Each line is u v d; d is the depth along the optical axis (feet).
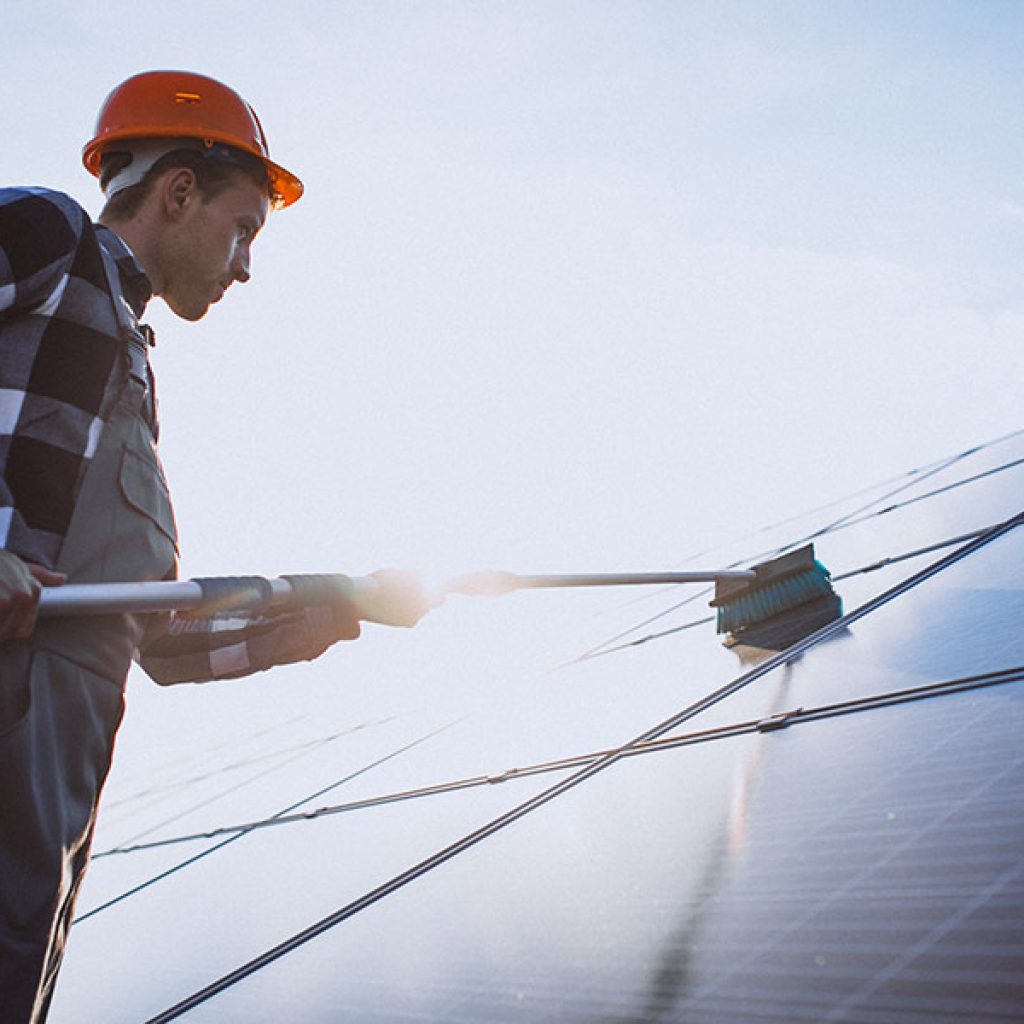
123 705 4.07
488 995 3.41
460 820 6.82
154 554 4.21
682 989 2.81
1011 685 4.28
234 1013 4.57
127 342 4.04
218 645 5.62
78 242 3.84
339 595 5.18
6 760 3.31
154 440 4.62
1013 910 2.48
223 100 5.17
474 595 6.54
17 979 3.38
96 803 4.00
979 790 3.31
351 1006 3.93
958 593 6.71
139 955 6.93
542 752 8.04
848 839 3.40
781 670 6.91
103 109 5.19
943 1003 2.21
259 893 7.46
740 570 9.36
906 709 4.63
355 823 8.80
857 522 14.60
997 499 10.20
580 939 3.55
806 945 2.77
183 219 4.99
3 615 3.21
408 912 5.00
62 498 3.70
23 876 3.41
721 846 3.88
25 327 3.71
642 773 5.74
